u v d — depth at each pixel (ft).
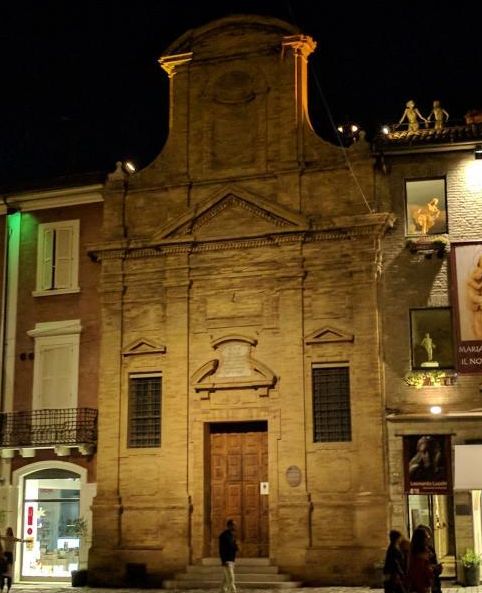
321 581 89.51
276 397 95.04
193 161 102.68
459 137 94.07
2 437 103.50
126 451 98.84
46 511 101.91
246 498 96.02
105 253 102.78
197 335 98.78
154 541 95.71
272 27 102.42
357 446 91.30
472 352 89.71
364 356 92.48
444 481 88.43
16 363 105.70
